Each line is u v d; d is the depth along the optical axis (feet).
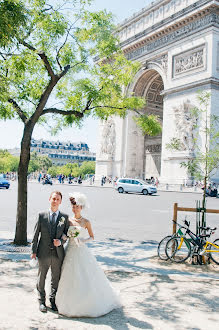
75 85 53.83
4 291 27.58
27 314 23.27
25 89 53.36
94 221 70.44
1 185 172.86
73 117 55.72
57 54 51.62
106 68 57.06
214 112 162.81
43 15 48.03
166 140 186.91
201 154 46.37
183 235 41.60
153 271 36.27
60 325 21.84
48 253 24.25
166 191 173.78
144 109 234.79
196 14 174.29
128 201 119.44
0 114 50.90
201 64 172.65
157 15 212.02
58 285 24.35
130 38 224.12
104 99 54.95
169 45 194.80
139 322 22.89
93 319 23.18
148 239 54.34
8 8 32.09
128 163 229.86
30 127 46.39
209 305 26.73
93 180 278.67
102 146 246.88
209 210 42.83
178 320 23.52
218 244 42.78
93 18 51.90
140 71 220.84
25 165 45.93
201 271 37.55
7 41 34.50
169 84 191.31
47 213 24.75
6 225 62.03
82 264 24.12
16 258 38.34
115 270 35.68
